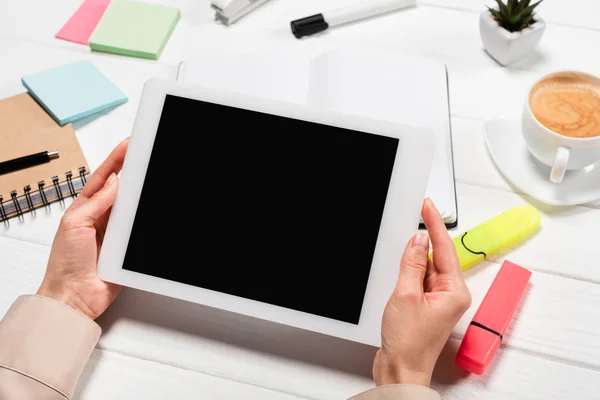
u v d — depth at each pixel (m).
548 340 0.76
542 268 0.82
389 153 0.72
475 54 1.03
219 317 0.78
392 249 0.71
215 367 0.74
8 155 0.87
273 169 0.73
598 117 0.83
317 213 0.72
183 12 1.09
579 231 0.84
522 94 0.98
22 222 0.85
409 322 0.66
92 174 0.82
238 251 0.73
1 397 0.66
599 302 0.79
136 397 0.72
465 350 0.72
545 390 0.73
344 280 0.71
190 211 0.74
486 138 0.90
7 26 1.06
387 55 0.93
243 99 0.75
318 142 0.73
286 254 0.72
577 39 1.04
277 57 0.96
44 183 0.85
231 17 1.07
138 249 0.74
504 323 0.74
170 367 0.74
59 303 0.71
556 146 0.81
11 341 0.68
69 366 0.69
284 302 0.71
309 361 0.75
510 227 0.82
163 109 0.75
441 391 0.73
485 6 1.05
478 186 0.89
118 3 1.07
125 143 0.79
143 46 1.01
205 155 0.74
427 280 0.74
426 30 1.06
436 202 0.83
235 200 0.73
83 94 0.95
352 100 0.89
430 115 0.88
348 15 1.06
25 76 0.96
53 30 1.06
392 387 0.64
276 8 1.09
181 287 0.73
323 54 0.95
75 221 0.73
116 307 0.78
